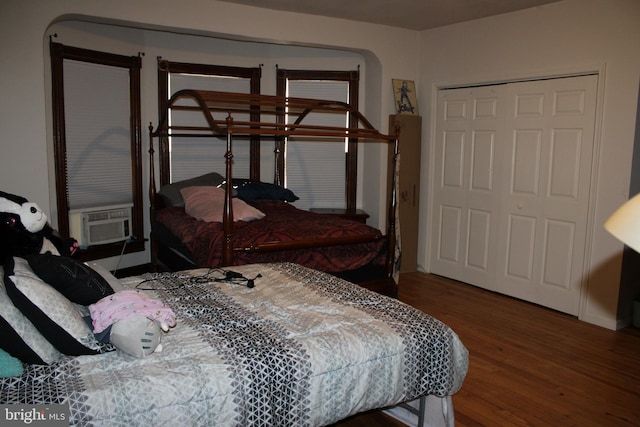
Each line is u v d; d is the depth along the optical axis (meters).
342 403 1.91
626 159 3.85
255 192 5.18
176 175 5.45
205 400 1.65
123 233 5.07
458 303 4.62
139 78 5.10
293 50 5.67
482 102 4.96
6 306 1.66
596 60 3.99
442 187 5.46
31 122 3.67
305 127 3.40
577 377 3.17
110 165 4.98
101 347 1.78
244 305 2.32
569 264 4.31
